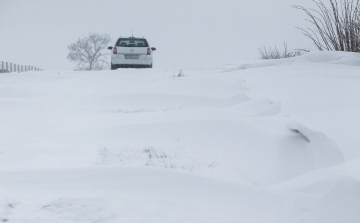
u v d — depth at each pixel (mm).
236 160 6520
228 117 8539
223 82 12812
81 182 4551
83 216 3744
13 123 8703
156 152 6734
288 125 6793
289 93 9641
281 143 6438
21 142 7020
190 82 13180
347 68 12328
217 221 3719
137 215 3781
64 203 4027
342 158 5160
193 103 11281
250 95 10695
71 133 7527
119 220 3676
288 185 4340
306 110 7871
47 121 8844
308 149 6051
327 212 3654
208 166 6172
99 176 4652
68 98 12094
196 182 4441
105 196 4211
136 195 4234
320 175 4227
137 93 11945
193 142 7246
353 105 7477
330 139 5590
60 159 6031
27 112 10203
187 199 4156
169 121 7824
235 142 7023
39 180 4633
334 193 3709
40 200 4098
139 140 7387
